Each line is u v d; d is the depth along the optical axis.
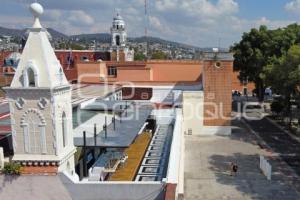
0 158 15.58
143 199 14.62
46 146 15.16
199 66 55.25
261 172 31.75
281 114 56.50
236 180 29.94
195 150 38.94
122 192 14.73
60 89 15.27
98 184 14.86
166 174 16.45
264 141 42.66
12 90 14.80
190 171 32.22
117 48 84.88
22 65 14.95
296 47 39.94
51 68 15.08
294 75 35.59
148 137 25.41
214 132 45.59
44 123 14.99
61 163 15.45
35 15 14.86
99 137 21.05
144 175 17.47
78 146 19.27
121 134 21.81
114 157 20.19
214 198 26.38
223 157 36.31
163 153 21.45
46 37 15.30
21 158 15.23
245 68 62.28
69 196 15.17
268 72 45.62
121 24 87.44
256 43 59.69
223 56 43.97
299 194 26.89
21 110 14.98
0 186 15.37
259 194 27.02
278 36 56.72
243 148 39.62
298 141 42.66
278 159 35.53
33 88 14.66
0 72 55.16
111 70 54.59
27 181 15.28
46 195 15.32
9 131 19.80
